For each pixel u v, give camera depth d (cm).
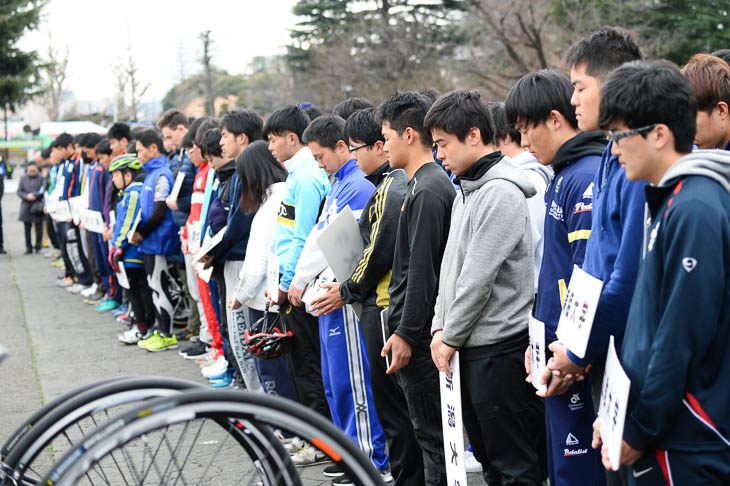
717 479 239
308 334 519
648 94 250
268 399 234
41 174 1928
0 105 3925
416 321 384
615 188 288
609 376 259
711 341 236
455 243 366
